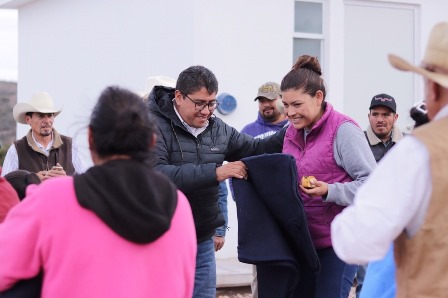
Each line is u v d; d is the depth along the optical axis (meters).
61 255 2.67
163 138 4.66
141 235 2.70
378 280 3.21
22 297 2.72
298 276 4.43
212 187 4.75
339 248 2.78
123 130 2.77
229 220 8.87
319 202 4.54
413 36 9.89
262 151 5.04
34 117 6.71
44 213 2.69
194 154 4.75
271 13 9.11
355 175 4.45
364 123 9.73
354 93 9.66
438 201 2.69
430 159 2.67
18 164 6.67
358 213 2.69
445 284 2.71
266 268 4.50
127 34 10.41
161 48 9.53
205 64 8.83
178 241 2.87
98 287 2.66
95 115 2.82
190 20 8.85
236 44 8.95
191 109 4.62
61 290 2.66
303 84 4.49
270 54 9.12
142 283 2.73
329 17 9.40
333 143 4.51
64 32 12.23
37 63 13.19
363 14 9.66
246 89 8.98
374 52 9.73
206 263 4.88
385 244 2.70
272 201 4.41
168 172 4.50
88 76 11.48
